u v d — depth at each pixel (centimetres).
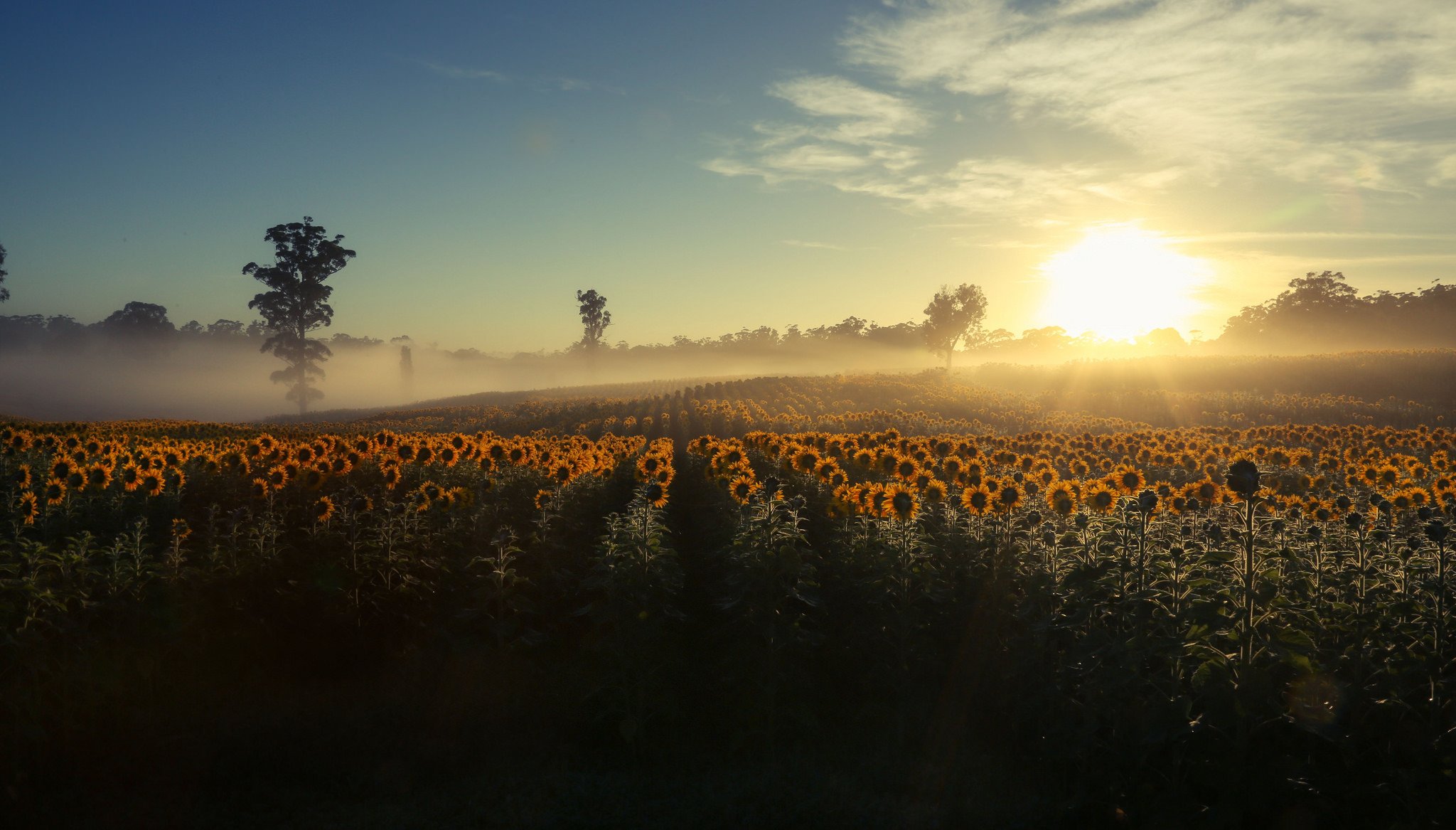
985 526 911
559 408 6134
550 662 877
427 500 1059
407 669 834
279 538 984
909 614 788
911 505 859
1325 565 720
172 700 735
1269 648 564
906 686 776
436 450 1437
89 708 673
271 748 705
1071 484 906
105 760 664
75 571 718
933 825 608
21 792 614
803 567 771
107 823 601
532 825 614
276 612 825
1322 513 933
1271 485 976
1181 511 848
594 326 16450
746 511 996
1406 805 523
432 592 903
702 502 1487
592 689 789
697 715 798
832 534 1144
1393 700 555
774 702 747
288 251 9200
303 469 1126
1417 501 1000
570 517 1227
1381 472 1303
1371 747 567
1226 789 550
